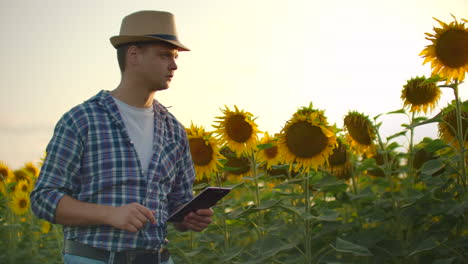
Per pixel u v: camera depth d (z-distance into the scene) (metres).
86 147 2.40
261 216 4.44
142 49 2.54
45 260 6.80
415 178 4.85
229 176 5.38
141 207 2.26
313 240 4.19
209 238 4.56
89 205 2.29
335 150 4.61
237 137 4.45
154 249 2.50
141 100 2.60
